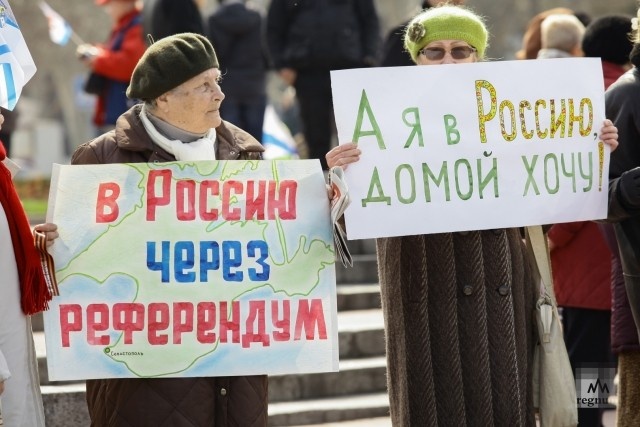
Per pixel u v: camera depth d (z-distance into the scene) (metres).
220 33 14.14
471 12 7.02
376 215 6.58
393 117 6.62
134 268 6.38
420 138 6.64
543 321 6.84
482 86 6.75
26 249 6.32
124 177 6.41
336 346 6.43
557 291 8.97
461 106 6.70
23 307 6.31
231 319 6.39
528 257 6.95
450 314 6.61
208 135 6.56
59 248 6.35
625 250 7.23
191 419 6.34
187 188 6.43
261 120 14.52
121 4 13.30
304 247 6.47
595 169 7.00
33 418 6.42
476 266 6.65
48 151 55.09
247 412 6.39
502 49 50.38
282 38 13.55
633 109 7.20
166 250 6.39
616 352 7.68
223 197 6.45
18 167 6.62
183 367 6.35
